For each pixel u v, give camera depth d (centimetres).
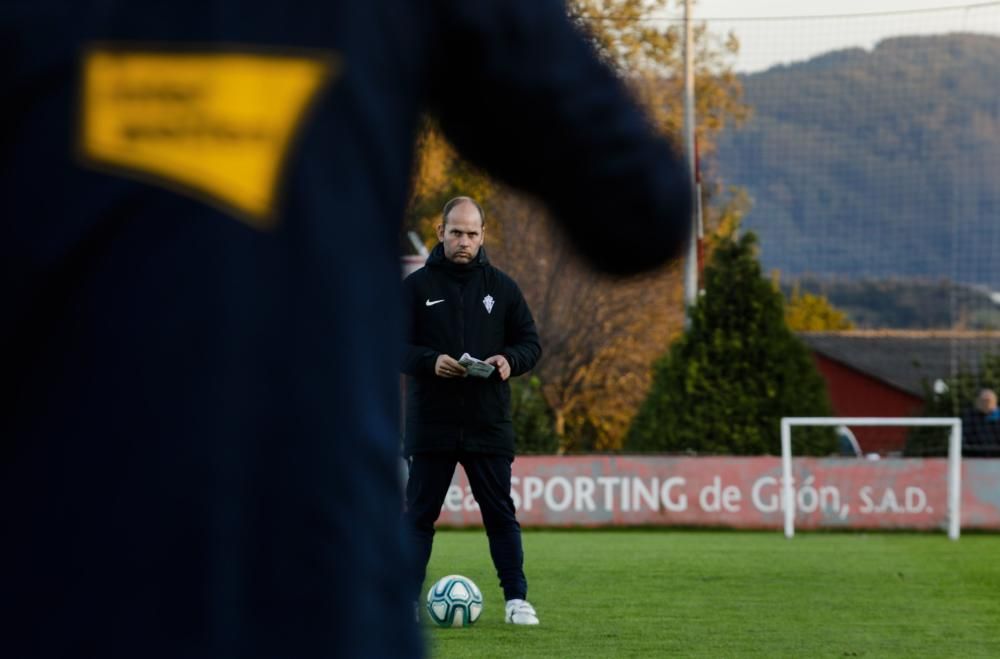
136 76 579
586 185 624
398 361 619
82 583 563
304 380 579
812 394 7275
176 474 565
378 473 595
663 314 13088
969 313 9719
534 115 619
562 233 653
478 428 2822
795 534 6153
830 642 2759
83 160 574
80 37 579
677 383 7300
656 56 8981
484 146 641
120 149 575
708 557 4681
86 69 578
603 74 631
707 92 10406
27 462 573
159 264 570
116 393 567
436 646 2622
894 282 14975
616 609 3241
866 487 6353
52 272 571
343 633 573
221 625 562
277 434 576
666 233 629
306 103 588
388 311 611
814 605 3362
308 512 576
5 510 573
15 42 580
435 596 2905
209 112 580
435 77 629
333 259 586
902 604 3397
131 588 562
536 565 4356
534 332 2870
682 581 3891
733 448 7175
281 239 581
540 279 11744
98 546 564
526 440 7288
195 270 571
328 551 576
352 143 595
